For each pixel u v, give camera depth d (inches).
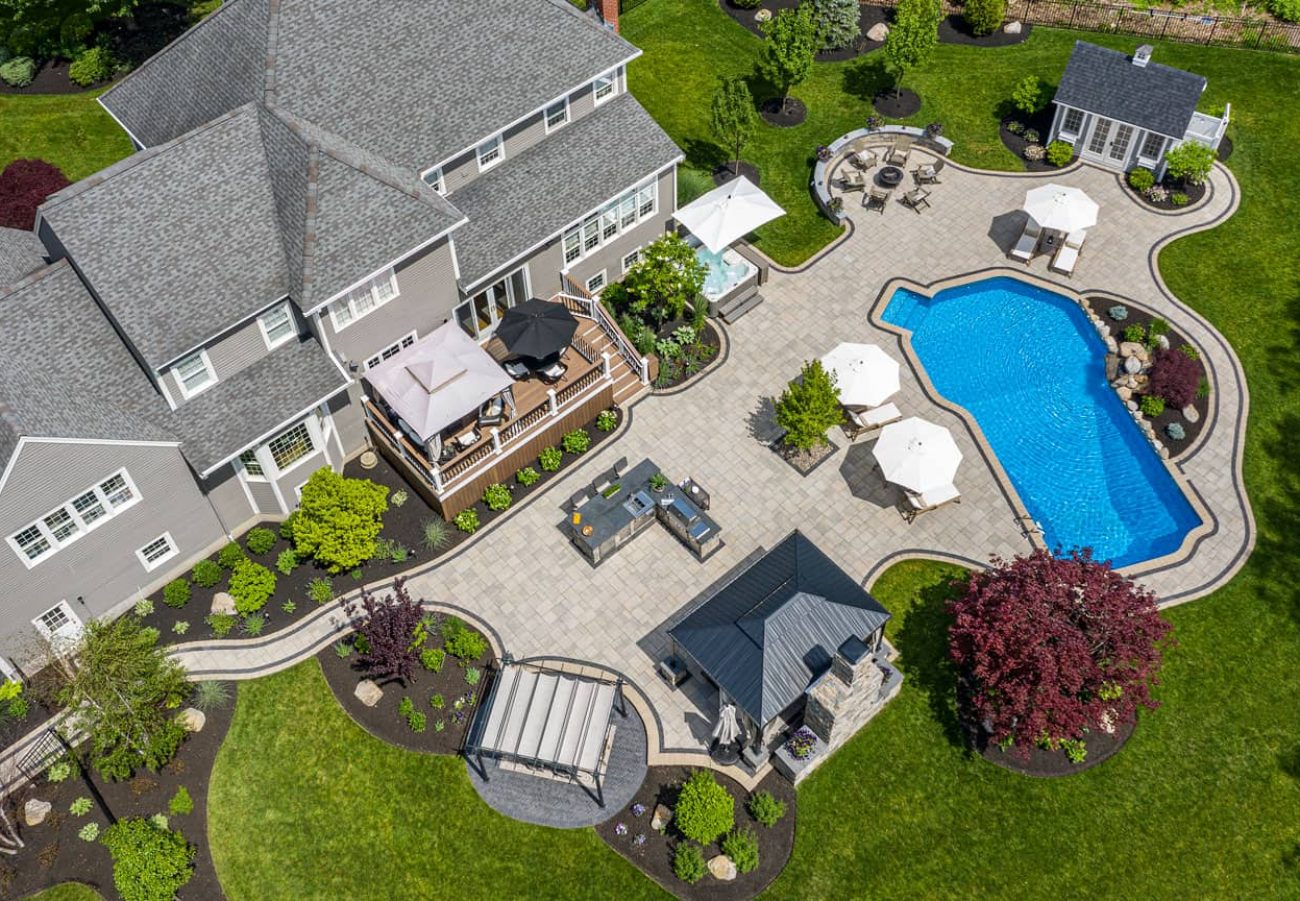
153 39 2472.9
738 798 1403.8
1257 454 1748.3
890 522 1662.2
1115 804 1402.6
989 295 2000.5
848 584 1481.3
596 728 1387.8
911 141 2251.5
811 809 1400.1
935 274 2009.1
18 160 2079.2
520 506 1690.5
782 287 1985.7
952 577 1599.4
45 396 1413.6
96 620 1513.3
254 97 1585.9
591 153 1828.2
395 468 1728.6
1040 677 1339.8
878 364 1747.0
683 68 2412.6
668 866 1354.6
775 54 2171.5
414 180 1630.2
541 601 1582.2
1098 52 2128.4
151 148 1555.1
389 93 1646.2
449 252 1642.5
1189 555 1633.9
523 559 1628.9
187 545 1622.8
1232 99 2313.0
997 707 1387.8
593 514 1628.9
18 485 1350.9
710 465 1729.8
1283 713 1473.9
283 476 1649.9
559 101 1786.4
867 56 2444.6
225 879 1362.0
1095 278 1999.3
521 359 1769.2
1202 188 2144.4
